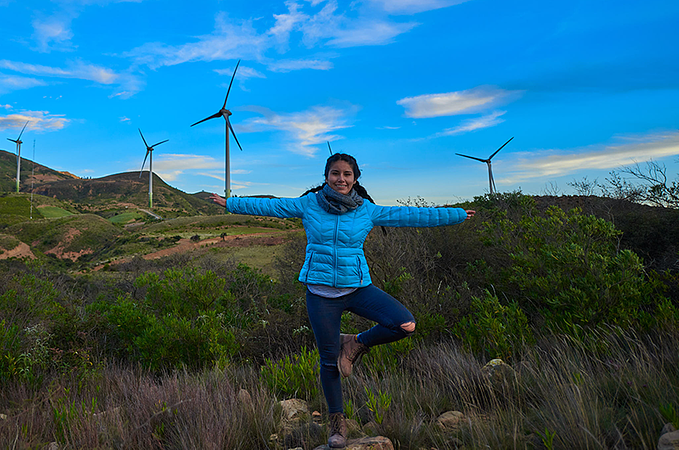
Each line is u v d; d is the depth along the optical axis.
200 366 5.20
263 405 3.21
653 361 3.24
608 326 3.96
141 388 3.83
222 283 7.76
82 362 4.91
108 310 7.58
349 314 5.68
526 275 5.24
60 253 83.12
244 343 5.89
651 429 2.24
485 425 2.65
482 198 11.16
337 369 2.63
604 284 4.29
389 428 2.79
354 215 2.67
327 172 2.70
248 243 37.06
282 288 8.81
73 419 3.13
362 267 2.63
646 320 3.94
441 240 7.47
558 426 2.40
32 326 5.61
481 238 6.70
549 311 4.63
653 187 8.12
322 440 2.75
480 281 6.40
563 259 4.68
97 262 55.00
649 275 5.12
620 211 8.09
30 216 137.00
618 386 2.88
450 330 5.05
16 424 2.98
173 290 7.55
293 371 4.01
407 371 3.99
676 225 6.79
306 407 3.54
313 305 2.62
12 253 71.12
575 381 2.99
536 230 5.97
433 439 2.67
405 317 2.48
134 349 5.83
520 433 2.46
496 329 4.08
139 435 2.84
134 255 48.50
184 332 5.43
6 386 4.28
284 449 2.77
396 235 7.09
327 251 2.58
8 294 6.76
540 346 4.12
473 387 3.41
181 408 3.20
